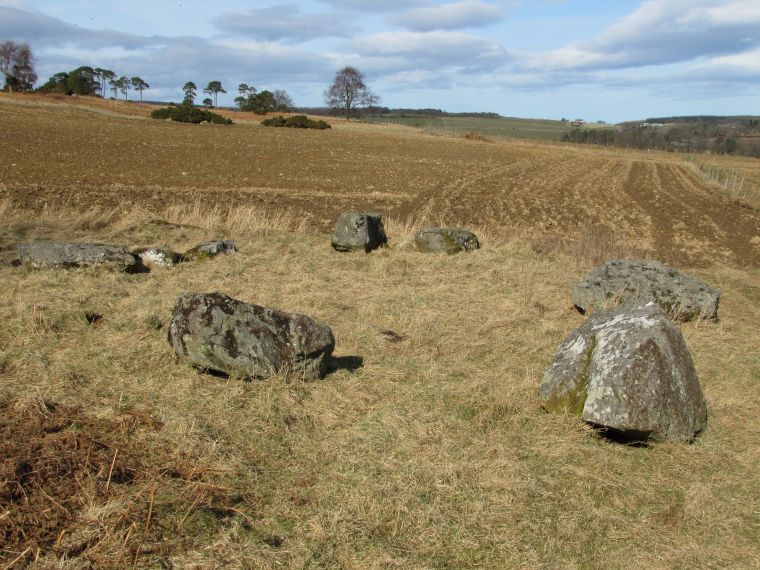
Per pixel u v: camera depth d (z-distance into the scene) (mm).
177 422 4652
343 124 83375
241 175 25594
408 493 4016
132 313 7043
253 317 5605
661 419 4844
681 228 19562
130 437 4422
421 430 4871
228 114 83312
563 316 8430
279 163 31828
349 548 3518
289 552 3432
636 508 4164
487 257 11461
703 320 8430
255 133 54219
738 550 3797
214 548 3373
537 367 6418
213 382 5441
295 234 13133
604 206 24188
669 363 5008
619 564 3600
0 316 6598
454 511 3910
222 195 19906
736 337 8031
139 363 5711
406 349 6703
